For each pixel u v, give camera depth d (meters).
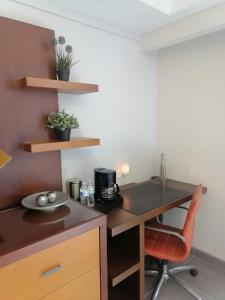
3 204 1.46
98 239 1.26
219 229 2.11
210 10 1.67
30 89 1.51
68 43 1.74
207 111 2.09
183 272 2.06
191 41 2.13
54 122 1.51
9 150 1.46
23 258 0.98
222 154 2.03
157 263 1.96
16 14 1.49
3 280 0.93
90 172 1.99
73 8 1.65
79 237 1.17
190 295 1.80
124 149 2.24
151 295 1.77
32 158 1.57
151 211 1.61
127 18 1.81
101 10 1.68
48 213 1.36
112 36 2.02
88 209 1.40
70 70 1.75
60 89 1.52
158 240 1.76
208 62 2.03
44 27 1.60
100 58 1.95
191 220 1.54
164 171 2.30
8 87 1.43
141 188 2.15
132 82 2.23
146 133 2.44
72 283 1.16
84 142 1.59
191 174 2.28
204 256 2.22
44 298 1.06
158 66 2.44
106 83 2.02
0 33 1.37
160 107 2.47
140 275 1.60
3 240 1.04
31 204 1.37
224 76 1.94
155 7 1.64
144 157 2.45
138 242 1.57
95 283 1.27
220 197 2.08
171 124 2.39
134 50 2.21
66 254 1.12
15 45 1.43
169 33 1.95
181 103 2.28
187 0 1.63
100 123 2.01
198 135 2.18
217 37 1.95
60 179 1.72
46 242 1.04
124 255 1.64
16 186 1.51
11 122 1.46
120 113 2.16
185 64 2.20
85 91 1.63
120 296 1.73
